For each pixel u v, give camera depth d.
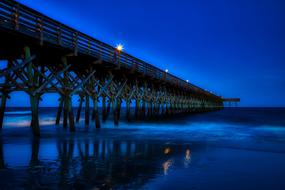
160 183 5.18
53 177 5.29
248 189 5.04
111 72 16.05
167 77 26.20
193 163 6.91
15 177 5.26
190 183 5.25
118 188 4.80
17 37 9.09
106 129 15.07
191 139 11.83
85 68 14.73
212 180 5.49
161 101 26.94
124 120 22.88
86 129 14.78
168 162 6.93
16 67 9.00
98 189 4.70
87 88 14.07
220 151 8.81
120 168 6.13
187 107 41.69
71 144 9.34
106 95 16.19
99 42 13.59
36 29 9.59
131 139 11.22
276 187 5.19
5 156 7.11
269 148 9.66
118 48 15.61
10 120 25.59
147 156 7.61
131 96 19.36
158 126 19.23
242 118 34.59
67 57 12.45
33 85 9.77
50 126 16.52
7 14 8.41
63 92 11.87
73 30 11.55
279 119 33.28
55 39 10.48
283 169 6.51
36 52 11.12
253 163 7.12
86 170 5.87
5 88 11.60
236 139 12.19
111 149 8.59
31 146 8.66
